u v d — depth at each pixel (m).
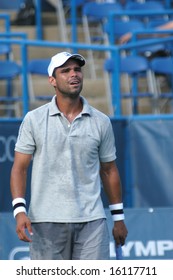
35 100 34.28
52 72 15.95
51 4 44.06
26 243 21.39
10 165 26.30
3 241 21.36
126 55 37.97
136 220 21.86
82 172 15.80
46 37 41.97
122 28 38.44
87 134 15.85
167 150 26.88
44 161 15.77
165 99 36.25
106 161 16.28
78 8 44.06
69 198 15.73
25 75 29.09
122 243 16.47
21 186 15.84
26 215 15.65
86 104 16.06
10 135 26.34
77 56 15.77
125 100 35.78
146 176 27.02
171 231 21.94
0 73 32.47
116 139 27.05
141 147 27.00
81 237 15.80
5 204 26.28
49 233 15.70
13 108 34.78
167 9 43.19
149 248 21.81
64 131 15.79
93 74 38.94
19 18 42.25
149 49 36.44
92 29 42.94
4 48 35.09
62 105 16.05
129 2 43.94
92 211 15.80
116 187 16.38
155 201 26.92
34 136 15.84
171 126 26.92
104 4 40.78
